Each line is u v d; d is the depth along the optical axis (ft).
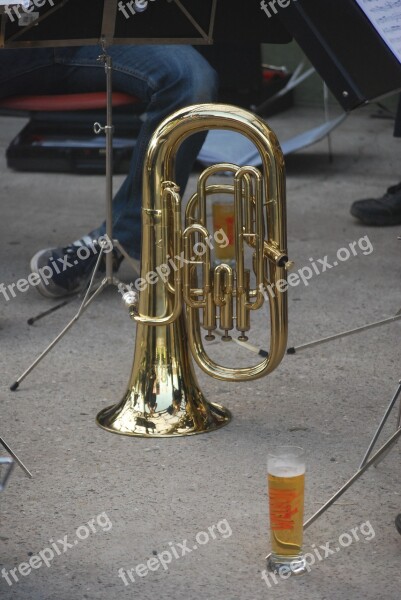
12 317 19.10
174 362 14.53
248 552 11.42
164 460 13.57
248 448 13.91
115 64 19.51
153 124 19.02
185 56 19.07
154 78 19.03
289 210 26.58
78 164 30.25
